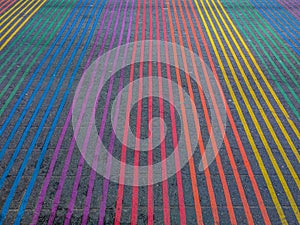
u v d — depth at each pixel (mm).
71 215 3646
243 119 5137
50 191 3920
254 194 3932
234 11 9320
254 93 5758
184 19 8750
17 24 8344
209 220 3629
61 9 9328
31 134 4801
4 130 4879
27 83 5980
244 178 4137
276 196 3908
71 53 6988
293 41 7645
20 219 3594
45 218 3609
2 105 5410
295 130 4938
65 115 5176
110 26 8289
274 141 4723
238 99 5598
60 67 6480
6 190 3926
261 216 3678
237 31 8086
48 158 4387
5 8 9312
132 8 9445
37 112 5246
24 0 9961
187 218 3645
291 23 8578
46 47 7242
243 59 6844
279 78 6207
